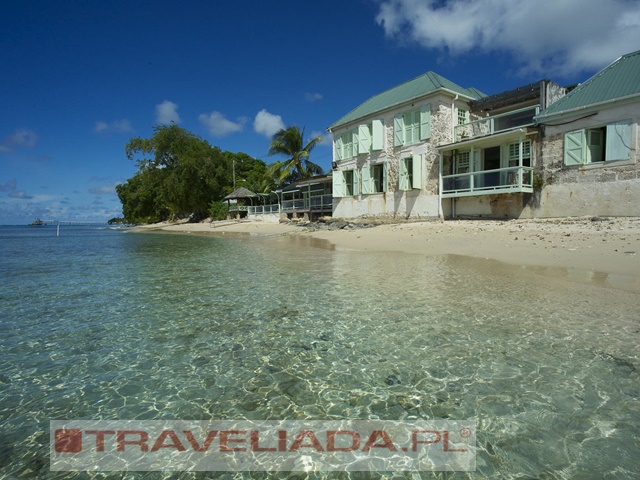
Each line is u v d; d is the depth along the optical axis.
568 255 9.17
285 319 5.55
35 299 7.26
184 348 4.62
